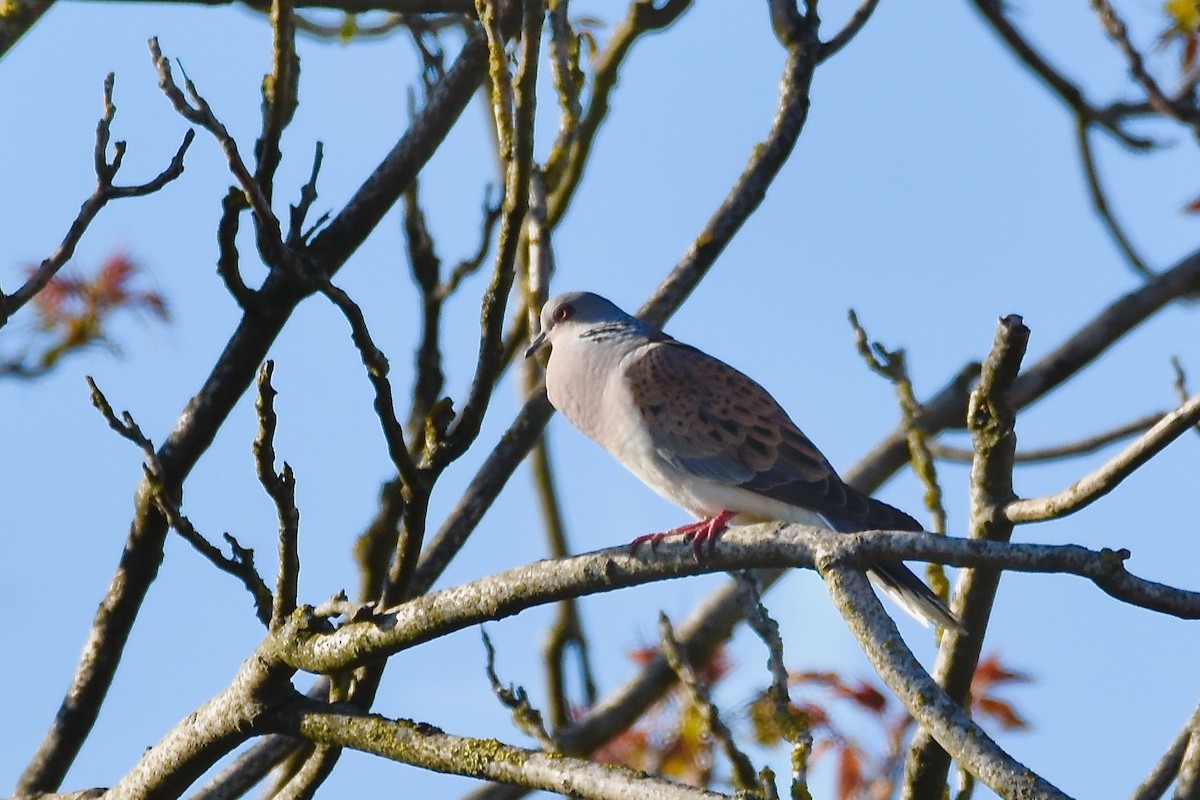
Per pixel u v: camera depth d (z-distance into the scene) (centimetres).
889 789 1106
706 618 1321
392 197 1152
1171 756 992
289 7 913
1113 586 685
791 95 1195
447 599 827
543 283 1143
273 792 1099
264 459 830
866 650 704
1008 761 642
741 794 694
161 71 864
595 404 1145
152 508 1078
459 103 1165
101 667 1087
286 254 859
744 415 1114
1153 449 815
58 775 1074
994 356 850
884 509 1091
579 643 1388
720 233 1192
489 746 792
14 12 1099
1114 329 1474
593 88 1275
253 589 884
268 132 922
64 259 942
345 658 845
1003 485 886
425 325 1162
